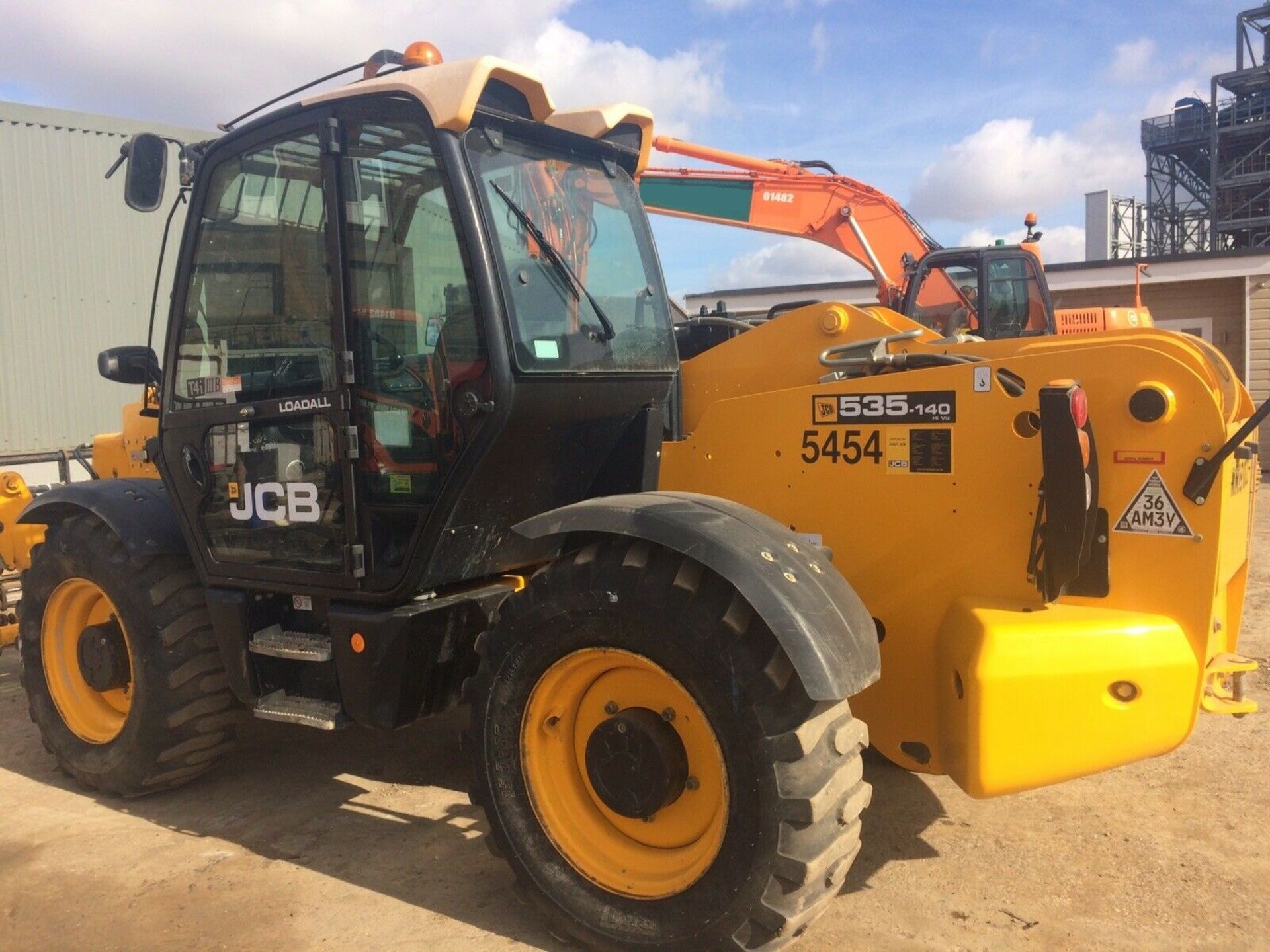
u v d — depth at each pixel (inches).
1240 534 113.0
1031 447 102.1
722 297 676.1
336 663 113.4
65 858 121.1
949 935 100.0
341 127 107.5
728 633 87.4
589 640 95.2
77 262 358.0
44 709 145.9
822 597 88.8
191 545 127.3
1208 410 94.7
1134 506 99.0
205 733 135.0
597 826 100.2
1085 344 110.0
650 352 123.6
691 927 90.1
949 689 102.3
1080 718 95.3
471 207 100.1
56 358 355.6
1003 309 280.2
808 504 117.4
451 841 124.3
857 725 90.6
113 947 100.9
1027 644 95.7
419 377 105.6
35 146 346.9
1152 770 140.6
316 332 112.5
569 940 99.0
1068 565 97.0
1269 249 526.0
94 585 137.9
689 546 89.6
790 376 132.7
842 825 88.6
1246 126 1162.0
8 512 200.8
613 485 124.8
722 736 88.1
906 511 110.4
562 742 101.3
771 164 326.6
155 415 134.3
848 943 98.7
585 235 118.3
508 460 107.0
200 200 122.6
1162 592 98.3
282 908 108.0
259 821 131.4
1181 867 113.1
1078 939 98.9
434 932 102.7
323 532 114.5
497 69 100.7
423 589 110.1
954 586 108.1
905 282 300.8
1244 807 128.0
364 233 107.6
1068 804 130.5
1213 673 106.7
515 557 119.7
